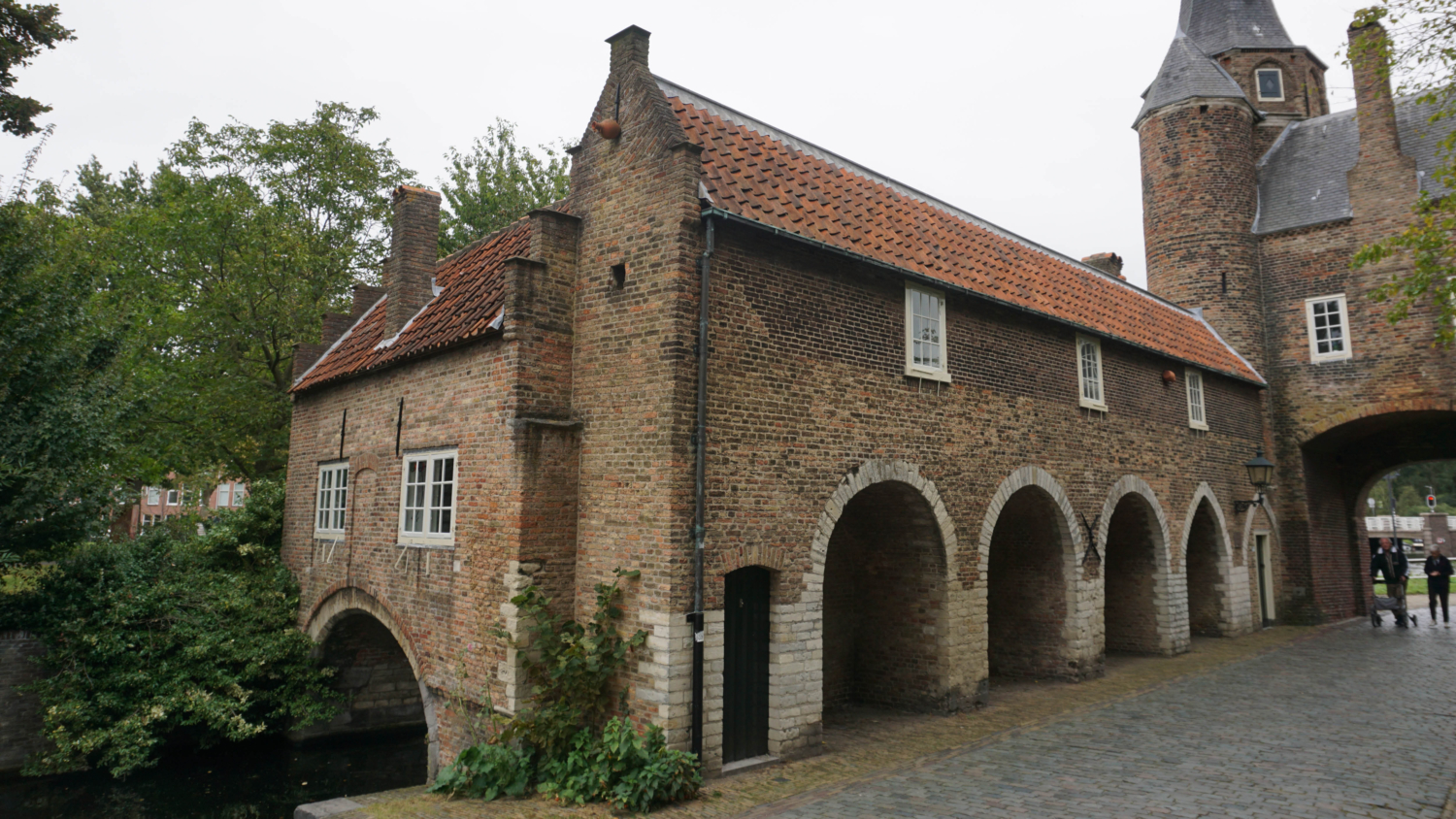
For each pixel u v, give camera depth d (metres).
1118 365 15.67
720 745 8.73
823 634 12.35
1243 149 22.31
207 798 12.28
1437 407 19.02
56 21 12.91
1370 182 20.36
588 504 9.55
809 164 11.88
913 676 12.02
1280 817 7.17
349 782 12.98
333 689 14.67
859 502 12.16
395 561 11.77
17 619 12.78
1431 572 20.34
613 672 8.97
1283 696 12.37
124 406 14.51
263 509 15.80
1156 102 23.09
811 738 9.69
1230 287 21.59
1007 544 14.91
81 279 14.72
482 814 7.86
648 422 8.89
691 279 8.87
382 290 17.20
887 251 11.02
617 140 9.77
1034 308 13.10
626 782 7.84
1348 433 21.81
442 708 10.53
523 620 9.21
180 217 20.33
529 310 9.69
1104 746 9.79
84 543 14.28
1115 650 17.22
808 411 9.93
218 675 13.34
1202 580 19.20
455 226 27.83
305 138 22.23
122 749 12.27
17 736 12.75
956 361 12.05
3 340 12.92
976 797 7.98
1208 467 18.47
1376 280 20.05
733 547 8.99
